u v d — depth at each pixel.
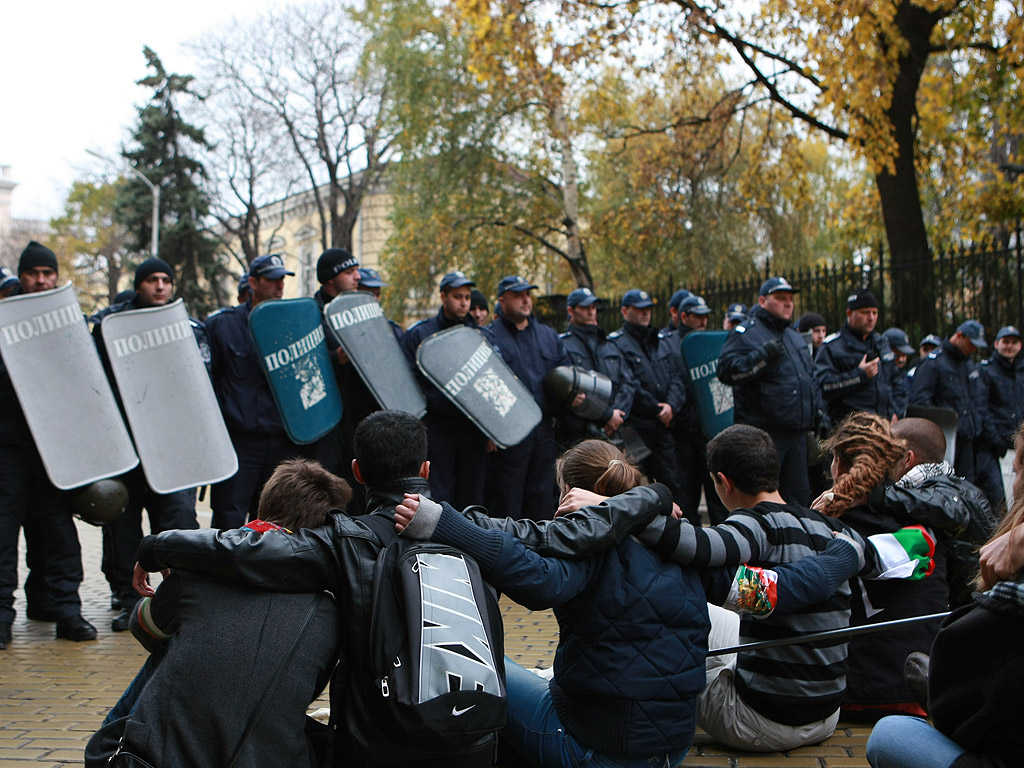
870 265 11.34
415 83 21.98
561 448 7.44
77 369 5.49
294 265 42.22
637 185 19.67
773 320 7.07
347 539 2.62
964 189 15.97
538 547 2.83
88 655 5.28
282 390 6.06
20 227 47.91
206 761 2.45
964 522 3.73
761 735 3.44
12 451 5.50
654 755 2.89
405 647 2.49
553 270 24.53
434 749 2.46
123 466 5.52
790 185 16.70
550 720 3.04
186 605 2.58
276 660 2.51
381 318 6.67
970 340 9.02
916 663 3.17
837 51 12.16
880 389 8.10
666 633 2.91
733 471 3.45
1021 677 2.12
